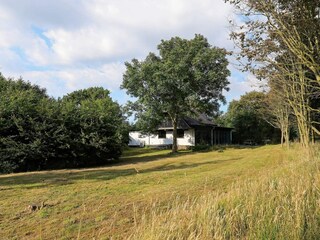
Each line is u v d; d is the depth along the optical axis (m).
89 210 6.74
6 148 16.48
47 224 5.86
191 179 10.64
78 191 9.08
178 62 27.11
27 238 5.19
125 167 16.89
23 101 18.08
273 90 14.14
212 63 28.22
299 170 7.36
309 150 11.38
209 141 38.44
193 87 28.11
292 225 3.69
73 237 5.11
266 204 4.20
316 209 4.24
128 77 27.95
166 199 7.33
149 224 3.62
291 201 4.28
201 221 3.64
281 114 24.47
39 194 8.69
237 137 45.44
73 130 18.98
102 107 21.31
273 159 16.67
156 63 27.48
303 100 11.27
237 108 46.31
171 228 3.30
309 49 8.74
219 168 14.11
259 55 9.44
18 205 7.36
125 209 6.70
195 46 27.84
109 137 19.78
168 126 36.03
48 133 17.59
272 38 9.18
